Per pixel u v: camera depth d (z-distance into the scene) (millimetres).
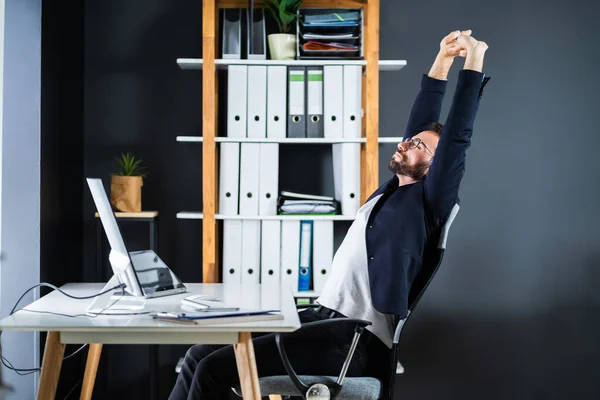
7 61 3254
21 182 3275
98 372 3941
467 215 4062
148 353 3975
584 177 4090
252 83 3598
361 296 2613
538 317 4082
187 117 3988
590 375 4098
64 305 2428
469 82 2529
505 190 4066
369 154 3588
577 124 4086
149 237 3996
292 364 2492
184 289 2779
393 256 2559
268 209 3615
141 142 3979
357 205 3602
